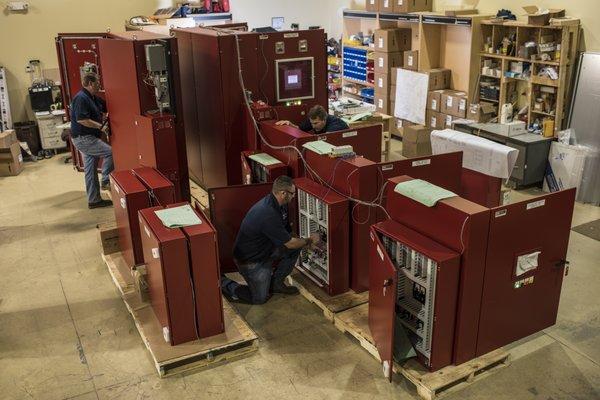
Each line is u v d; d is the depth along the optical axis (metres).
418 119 8.47
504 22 6.95
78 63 7.47
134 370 3.85
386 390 3.57
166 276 3.67
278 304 4.58
